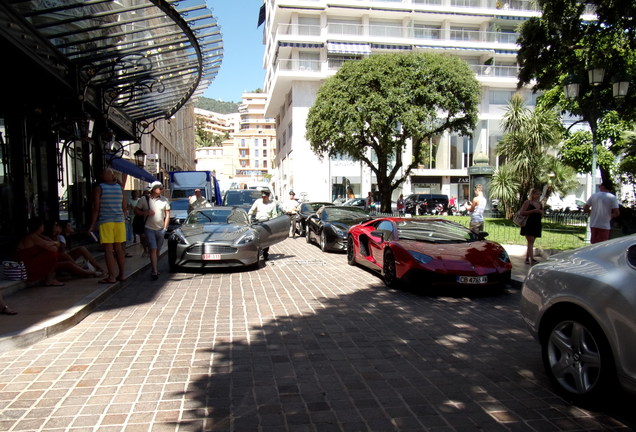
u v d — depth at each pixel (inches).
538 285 149.9
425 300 281.3
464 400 138.7
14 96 383.9
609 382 124.0
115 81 438.6
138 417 127.0
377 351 184.7
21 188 406.9
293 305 267.0
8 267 280.4
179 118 1994.3
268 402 136.9
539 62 427.2
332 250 536.4
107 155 554.6
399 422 124.7
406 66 814.5
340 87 826.8
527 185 890.7
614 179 903.7
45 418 126.1
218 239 383.2
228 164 4335.6
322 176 1646.2
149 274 381.7
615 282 124.1
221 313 247.1
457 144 1793.8
